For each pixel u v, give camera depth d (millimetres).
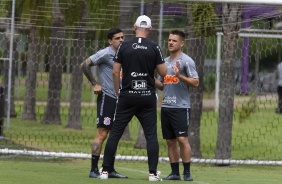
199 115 47281
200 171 40156
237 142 59500
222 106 45031
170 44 33875
